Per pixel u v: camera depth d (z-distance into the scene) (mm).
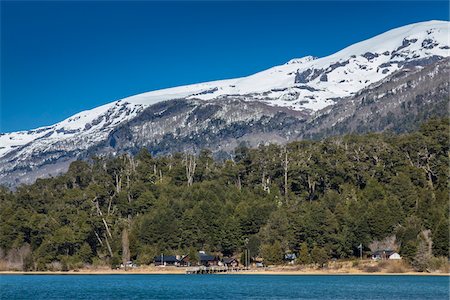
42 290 181375
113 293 170875
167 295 164500
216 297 159000
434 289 175875
